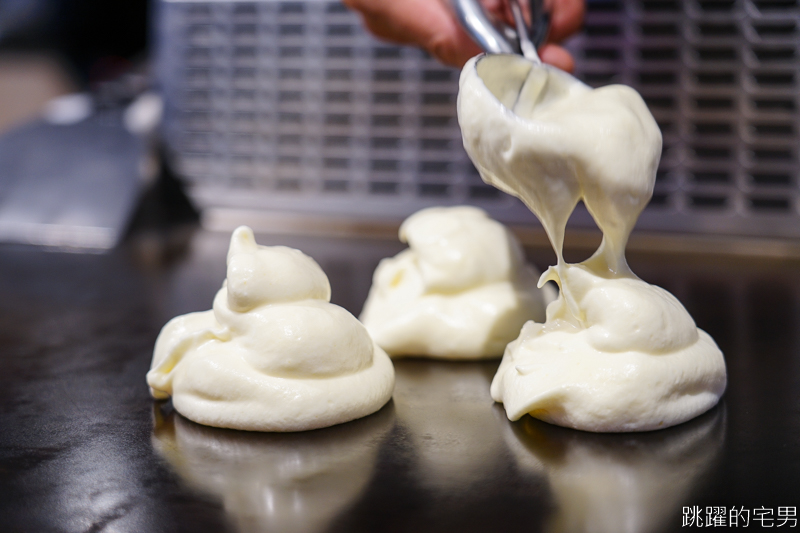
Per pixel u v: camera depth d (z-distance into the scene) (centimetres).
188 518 37
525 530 36
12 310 61
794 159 72
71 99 107
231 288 45
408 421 45
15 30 126
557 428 44
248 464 41
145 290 66
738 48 72
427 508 38
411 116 80
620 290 45
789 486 39
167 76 87
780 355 51
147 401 47
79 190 83
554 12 59
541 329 47
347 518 37
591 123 43
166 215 85
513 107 48
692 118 73
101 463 41
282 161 86
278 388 44
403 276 56
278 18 82
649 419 43
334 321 45
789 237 73
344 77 81
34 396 48
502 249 54
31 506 38
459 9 49
